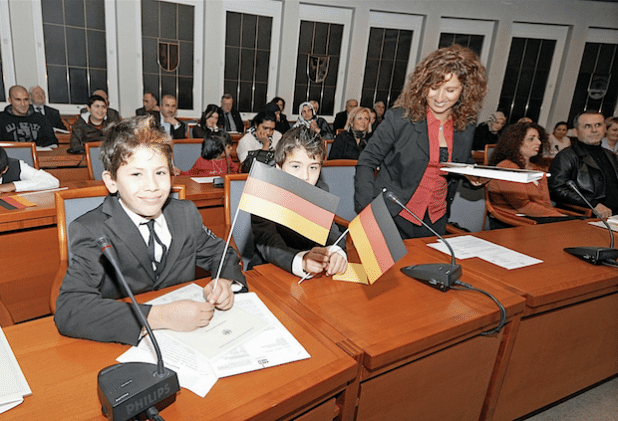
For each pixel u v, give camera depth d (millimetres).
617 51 7273
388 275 1271
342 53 6594
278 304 1052
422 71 1559
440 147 1685
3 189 1956
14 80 4941
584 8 6840
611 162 2930
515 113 7379
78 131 3629
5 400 650
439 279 1183
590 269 1435
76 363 769
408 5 6406
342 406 886
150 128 1015
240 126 6043
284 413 712
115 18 5281
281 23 6137
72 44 5184
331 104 6879
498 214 2389
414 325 984
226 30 5945
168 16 5555
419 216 1757
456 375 1097
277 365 786
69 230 1024
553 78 7258
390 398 972
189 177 2721
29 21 4859
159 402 661
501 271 1363
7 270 1815
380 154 1727
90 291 908
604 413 1680
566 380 1530
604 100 7520
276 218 991
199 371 752
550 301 1225
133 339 806
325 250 1267
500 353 1205
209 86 5996
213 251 1236
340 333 930
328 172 2330
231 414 660
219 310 956
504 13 6676
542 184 2678
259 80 6383
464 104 1632
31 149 2434
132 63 5480
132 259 1065
